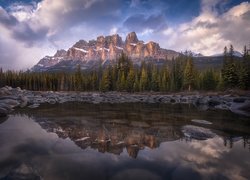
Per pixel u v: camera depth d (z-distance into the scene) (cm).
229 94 5409
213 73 7575
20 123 2123
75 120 2309
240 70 5928
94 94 7825
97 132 1712
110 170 939
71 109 3431
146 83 8131
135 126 1969
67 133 1670
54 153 1164
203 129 1741
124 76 8319
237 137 1552
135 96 6775
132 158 1102
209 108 3647
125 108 3622
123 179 847
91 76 10050
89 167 969
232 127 1902
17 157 1080
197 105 4306
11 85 11344
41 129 1827
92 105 4244
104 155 1147
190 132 1669
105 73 8506
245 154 1176
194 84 7325
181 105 4297
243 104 3372
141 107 3809
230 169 959
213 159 1095
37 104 4216
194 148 1289
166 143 1399
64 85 11144
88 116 2620
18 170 907
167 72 8062
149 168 966
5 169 916
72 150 1227
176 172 919
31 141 1416
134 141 1442
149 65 9281
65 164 999
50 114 2805
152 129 1830
